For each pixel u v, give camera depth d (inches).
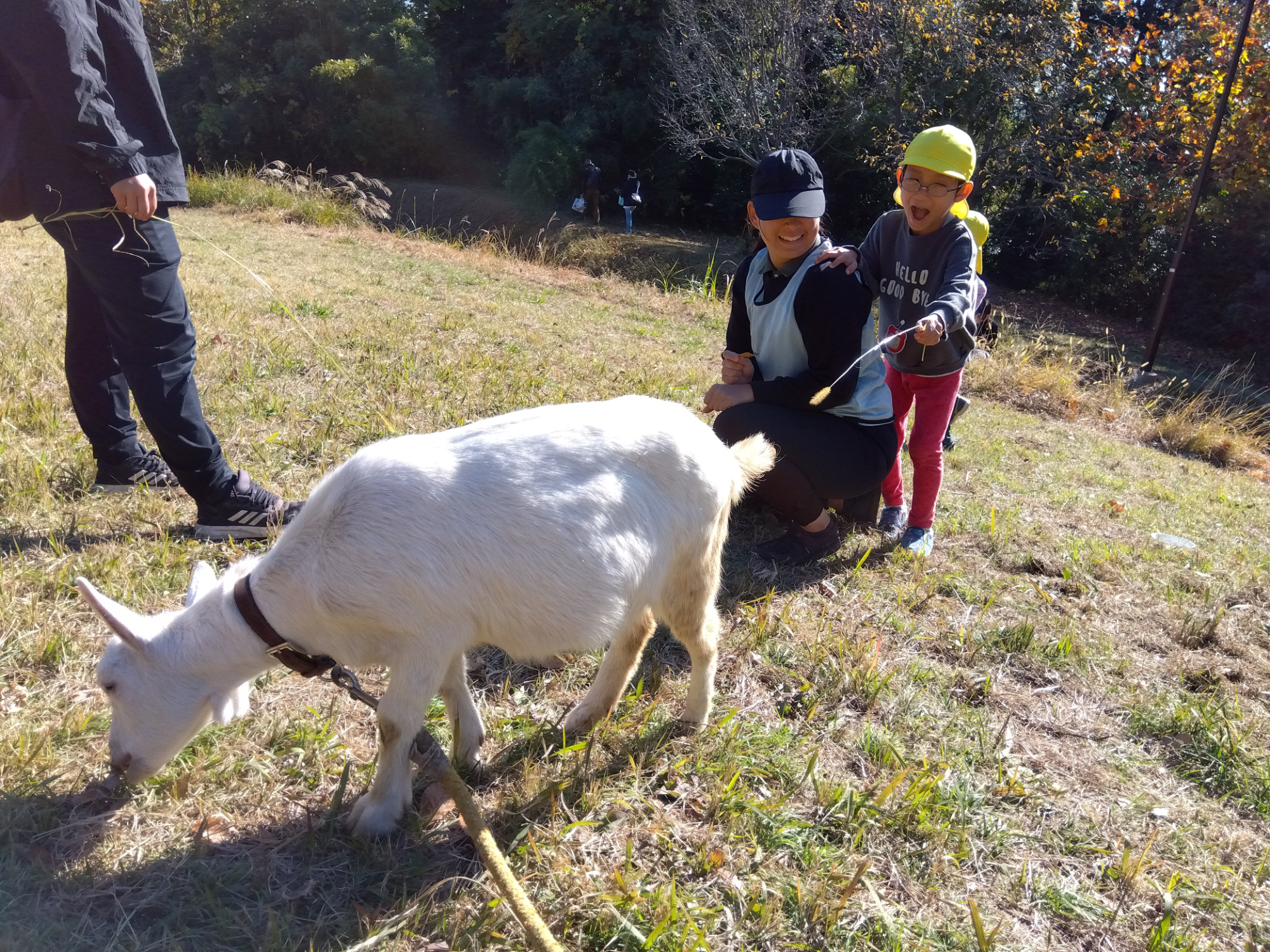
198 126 1162.0
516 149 1088.8
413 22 1205.1
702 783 114.0
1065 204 869.8
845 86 872.3
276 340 247.6
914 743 126.1
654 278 700.7
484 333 303.3
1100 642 157.0
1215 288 787.4
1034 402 369.1
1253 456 354.3
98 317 148.3
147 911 88.0
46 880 88.6
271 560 96.0
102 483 160.7
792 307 154.2
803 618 152.5
